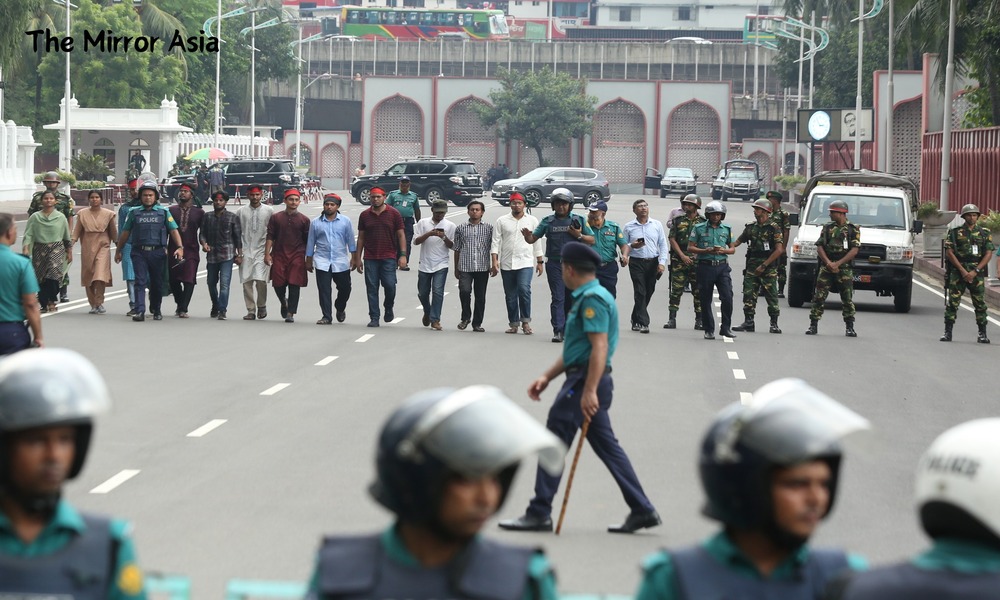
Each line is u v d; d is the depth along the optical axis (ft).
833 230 164.35
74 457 24.89
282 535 64.85
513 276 156.66
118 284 208.74
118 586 25.22
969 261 160.56
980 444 21.85
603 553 63.10
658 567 25.58
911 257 198.49
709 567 25.23
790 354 143.74
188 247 164.35
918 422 103.24
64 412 23.90
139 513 68.80
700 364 133.39
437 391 23.77
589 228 152.97
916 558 22.93
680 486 78.69
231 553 61.31
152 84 614.75
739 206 568.00
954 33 347.15
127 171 510.99
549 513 67.56
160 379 115.24
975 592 21.79
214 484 76.18
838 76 646.33
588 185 520.42
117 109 554.87
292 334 150.61
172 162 552.41
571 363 66.39
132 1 627.46
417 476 22.80
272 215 164.35
